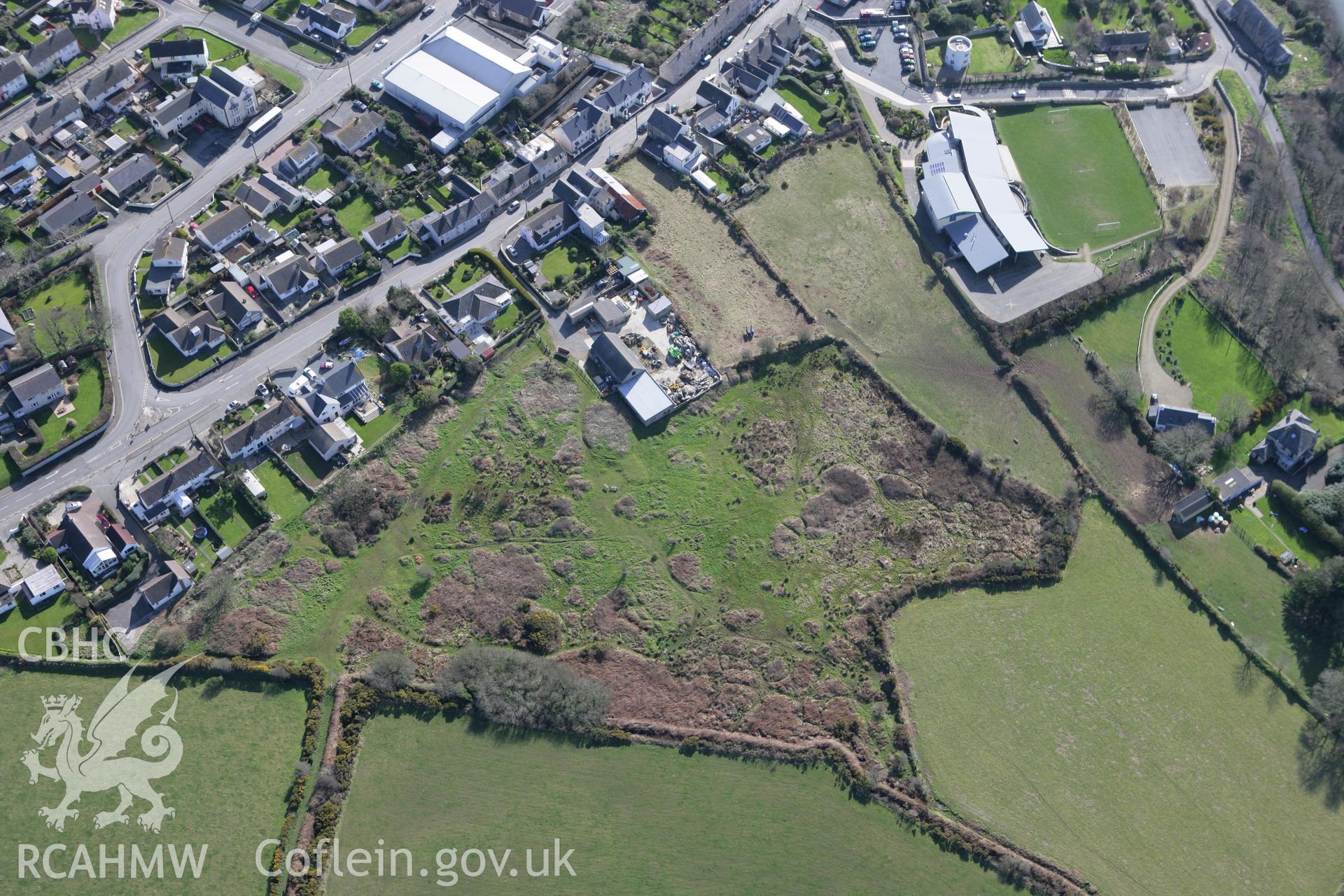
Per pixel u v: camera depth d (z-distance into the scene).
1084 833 176.12
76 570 186.62
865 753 181.38
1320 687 189.00
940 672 191.12
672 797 174.88
